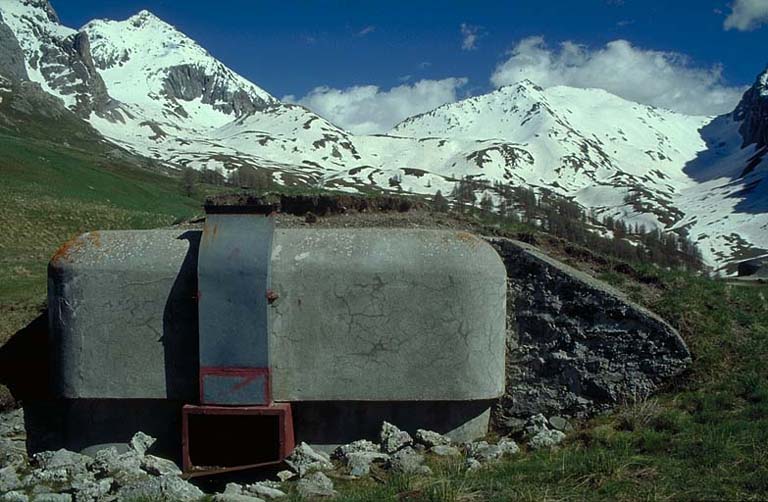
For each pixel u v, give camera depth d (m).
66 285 10.91
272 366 10.57
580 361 11.05
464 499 7.51
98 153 128.12
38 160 71.69
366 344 10.64
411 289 10.63
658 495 7.23
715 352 10.68
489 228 13.98
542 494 7.47
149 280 10.81
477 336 10.72
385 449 10.12
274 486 9.12
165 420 11.07
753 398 9.73
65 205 49.16
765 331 11.18
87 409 11.16
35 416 11.83
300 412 10.84
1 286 18.48
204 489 9.98
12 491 9.37
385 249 10.80
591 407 10.91
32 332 13.59
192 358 10.77
